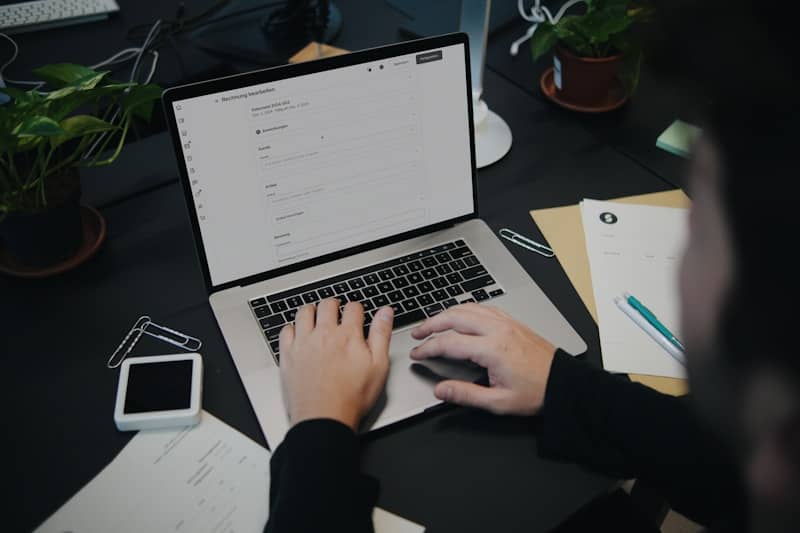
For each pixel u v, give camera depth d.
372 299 0.87
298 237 0.89
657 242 0.98
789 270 0.18
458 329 0.80
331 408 0.70
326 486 0.64
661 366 0.83
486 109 1.16
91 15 1.41
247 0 1.47
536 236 0.99
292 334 0.80
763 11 0.18
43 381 0.80
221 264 0.86
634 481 0.91
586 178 1.09
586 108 1.21
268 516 0.68
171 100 0.78
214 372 0.81
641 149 1.15
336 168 0.88
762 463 0.21
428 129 0.92
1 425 0.76
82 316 0.87
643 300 0.90
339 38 1.36
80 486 0.71
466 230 0.97
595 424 0.72
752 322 0.19
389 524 0.67
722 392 0.21
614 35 1.12
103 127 0.84
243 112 0.82
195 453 0.73
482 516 0.69
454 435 0.75
